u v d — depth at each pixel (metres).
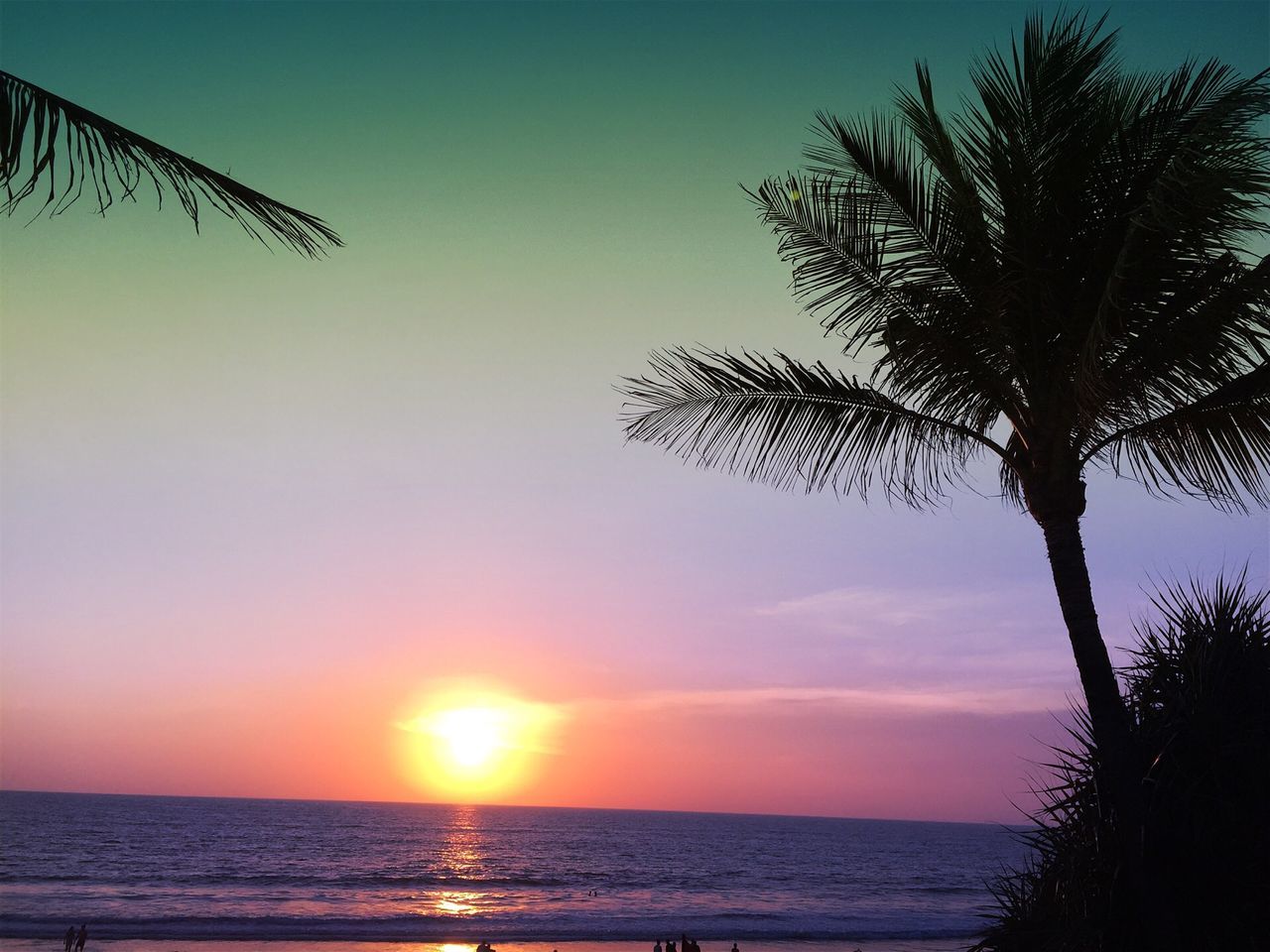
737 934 42.44
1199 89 6.32
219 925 40.34
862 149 7.09
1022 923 6.41
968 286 6.91
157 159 3.35
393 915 45.72
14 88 3.19
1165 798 6.13
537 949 36.38
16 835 102.75
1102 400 6.50
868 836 198.12
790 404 7.57
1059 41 6.70
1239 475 6.90
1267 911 5.79
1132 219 5.83
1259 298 5.91
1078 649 6.57
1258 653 6.51
